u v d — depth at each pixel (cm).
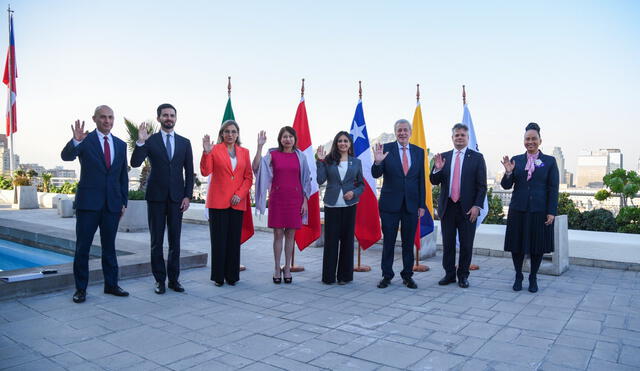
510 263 638
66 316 369
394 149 507
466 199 491
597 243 609
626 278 540
